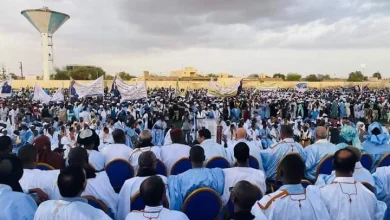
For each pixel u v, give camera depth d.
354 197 3.19
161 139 14.16
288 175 3.12
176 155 6.35
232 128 13.14
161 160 6.32
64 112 19.45
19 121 16.89
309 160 5.61
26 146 4.51
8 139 5.21
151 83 82.00
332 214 3.18
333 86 86.00
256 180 4.34
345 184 3.25
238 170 4.41
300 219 2.98
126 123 15.04
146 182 2.98
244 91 56.41
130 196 4.14
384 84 92.56
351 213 3.16
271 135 13.34
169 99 33.72
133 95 18.66
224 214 4.40
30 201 3.30
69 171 2.98
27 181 4.23
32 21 74.44
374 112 25.22
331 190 3.24
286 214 2.99
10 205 3.16
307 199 3.05
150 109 21.73
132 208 4.07
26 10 72.75
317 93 52.59
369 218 3.18
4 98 31.23
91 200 3.79
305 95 45.69
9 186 3.36
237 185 2.69
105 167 5.73
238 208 2.63
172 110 22.84
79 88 19.59
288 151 5.71
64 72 97.88
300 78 131.62
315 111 23.42
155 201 2.95
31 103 24.05
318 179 4.10
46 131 12.55
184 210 4.01
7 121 17.38
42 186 4.25
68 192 2.92
